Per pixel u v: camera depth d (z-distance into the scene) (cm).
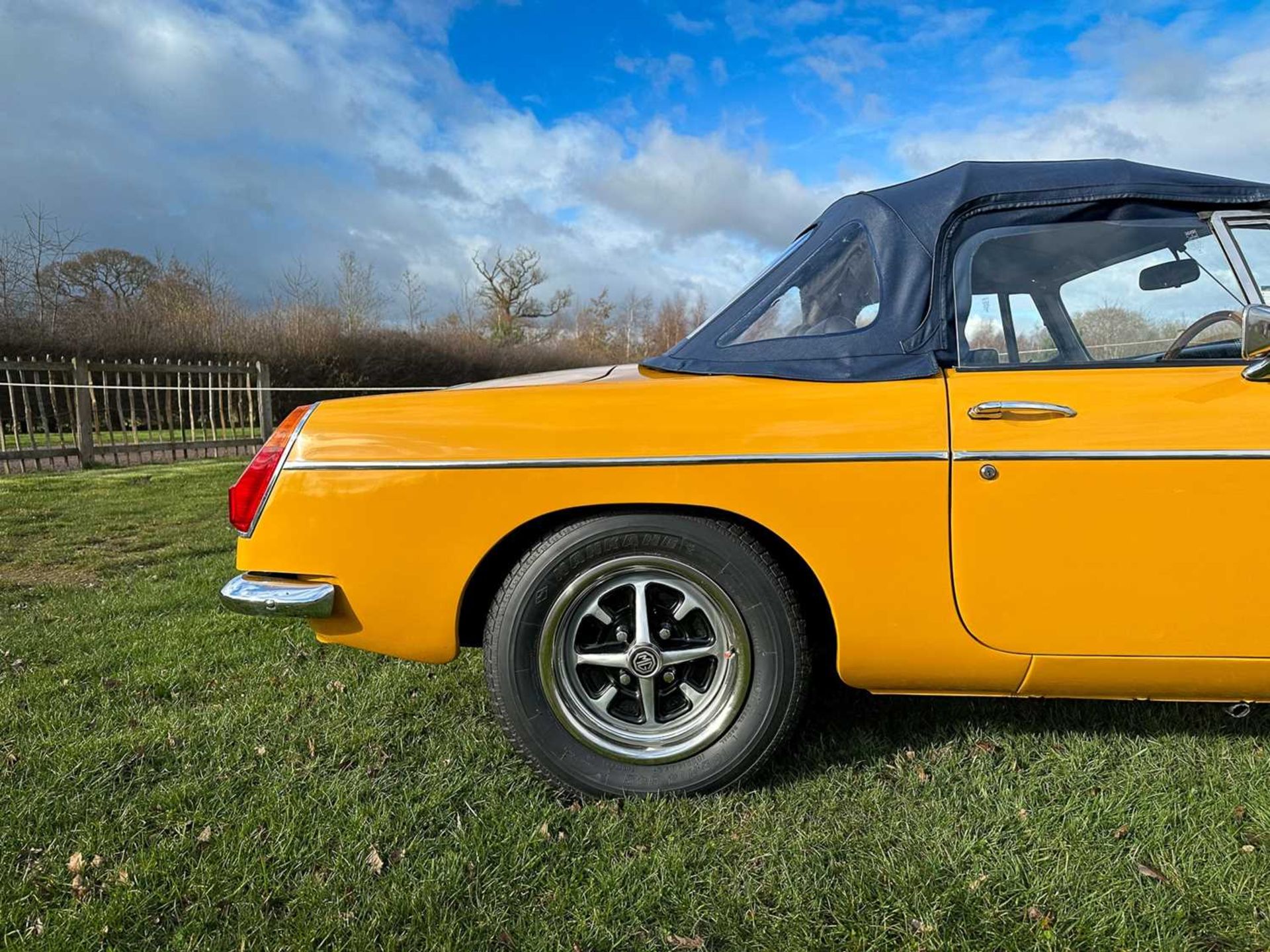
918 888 171
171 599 395
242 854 186
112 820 202
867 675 200
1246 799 200
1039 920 161
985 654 193
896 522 190
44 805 207
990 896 168
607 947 158
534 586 201
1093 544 185
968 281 205
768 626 199
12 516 646
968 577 189
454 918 164
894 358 199
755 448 192
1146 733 234
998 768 218
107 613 373
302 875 180
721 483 193
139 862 183
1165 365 193
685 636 211
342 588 204
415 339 2272
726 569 197
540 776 211
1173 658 187
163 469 996
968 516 188
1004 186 207
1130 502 183
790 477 191
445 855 184
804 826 195
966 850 183
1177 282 208
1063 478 184
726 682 204
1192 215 204
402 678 289
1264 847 182
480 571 208
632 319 4609
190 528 599
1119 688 194
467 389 222
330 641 210
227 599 206
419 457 201
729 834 192
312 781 219
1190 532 182
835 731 241
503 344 2906
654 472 195
